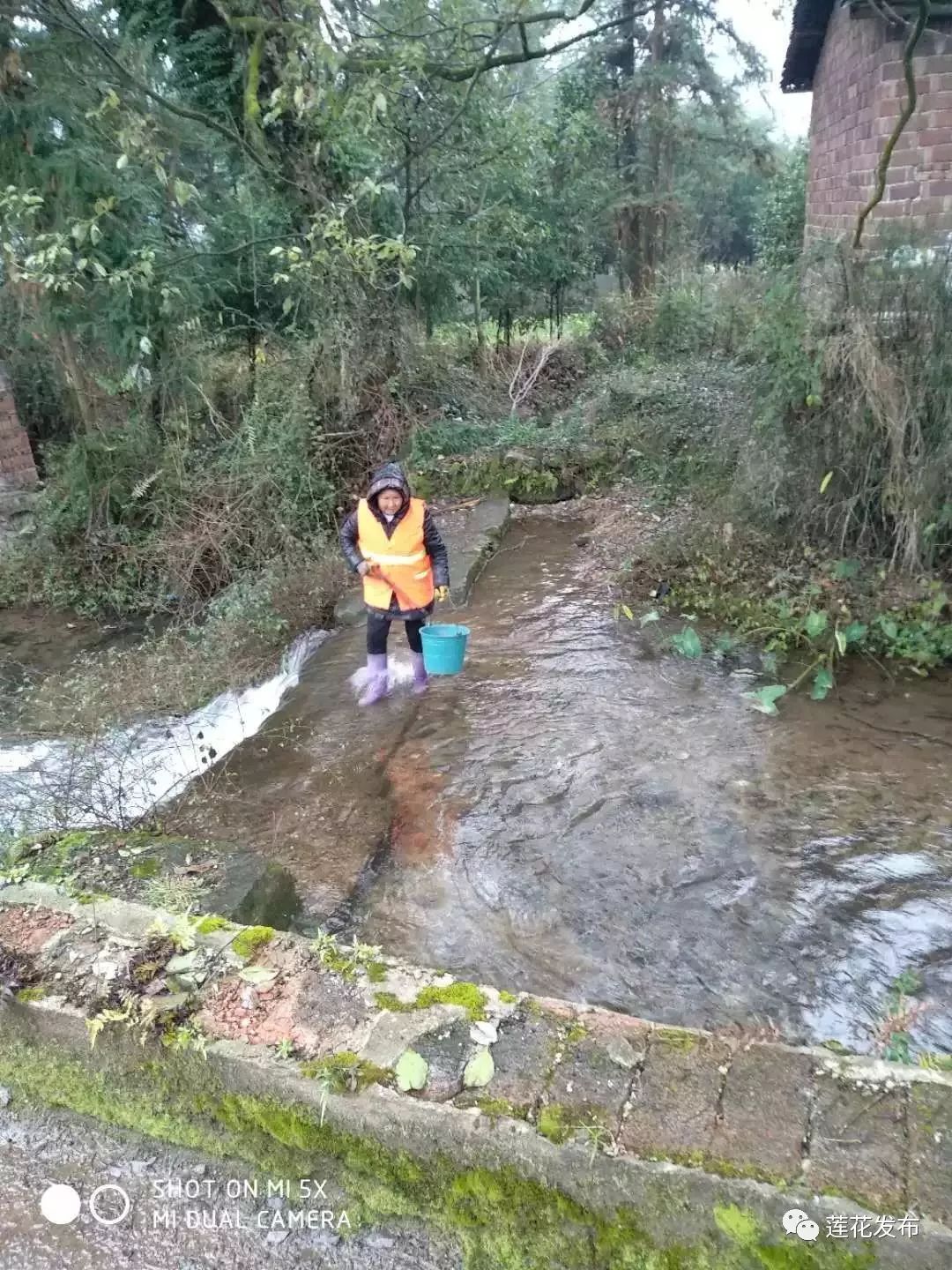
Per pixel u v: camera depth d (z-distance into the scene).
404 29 9.11
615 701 5.44
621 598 6.96
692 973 3.37
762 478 6.80
